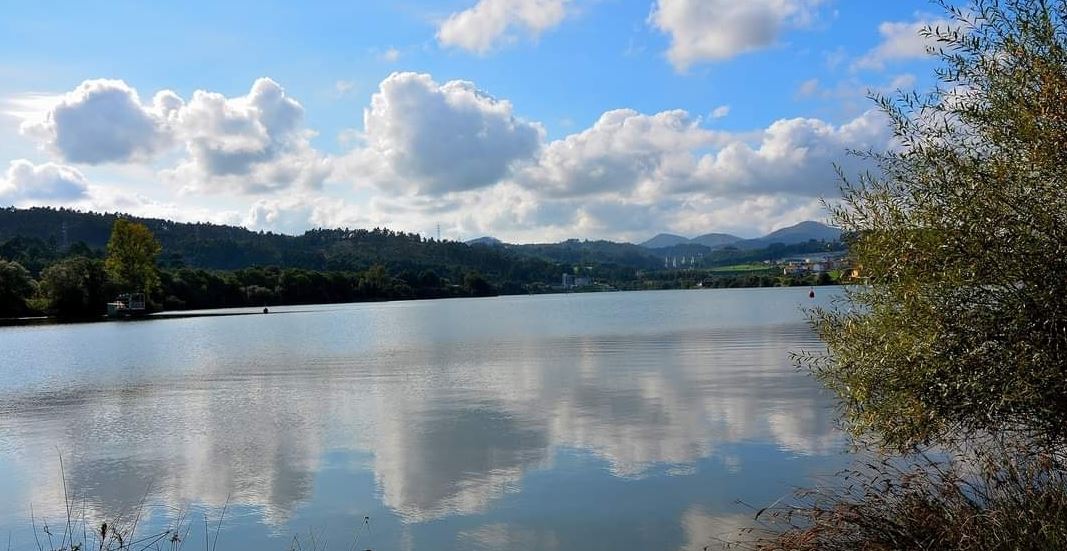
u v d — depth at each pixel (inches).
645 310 3430.1
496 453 551.5
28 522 426.3
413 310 4414.4
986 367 237.3
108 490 482.0
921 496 286.8
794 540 303.1
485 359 1267.2
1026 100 231.5
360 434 630.5
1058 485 253.8
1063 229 222.4
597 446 563.8
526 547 371.6
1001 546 237.9
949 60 250.8
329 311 4357.8
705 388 829.2
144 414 761.0
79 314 3572.8
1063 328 223.3
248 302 5344.5
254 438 625.0
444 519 413.4
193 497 463.5
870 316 272.2
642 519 401.7
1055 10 232.4
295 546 381.7
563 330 2047.2
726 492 439.8
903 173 257.0
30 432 675.4
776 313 2714.1
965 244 233.6
